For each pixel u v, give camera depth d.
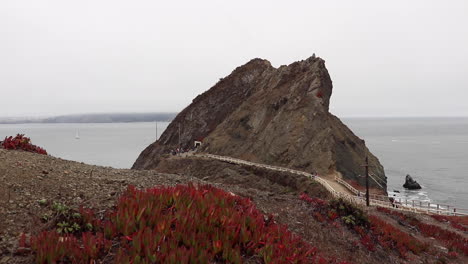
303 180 46.41
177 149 85.00
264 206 11.15
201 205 7.70
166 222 6.55
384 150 148.00
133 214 6.76
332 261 8.38
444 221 22.14
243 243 6.86
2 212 6.78
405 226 16.58
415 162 110.38
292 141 58.84
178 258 5.61
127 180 10.49
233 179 54.06
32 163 9.94
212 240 6.52
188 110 98.88
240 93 93.19
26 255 5.66
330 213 12.13
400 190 68.81
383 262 10.06
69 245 5.74
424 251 12.59
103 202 8.05
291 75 77.75
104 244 6.02
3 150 11.10
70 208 7.19
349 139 64.81
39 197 7.72
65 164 11.05
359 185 48.72
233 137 71.56
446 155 129.00
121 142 199.00
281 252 6.77
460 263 12.32
